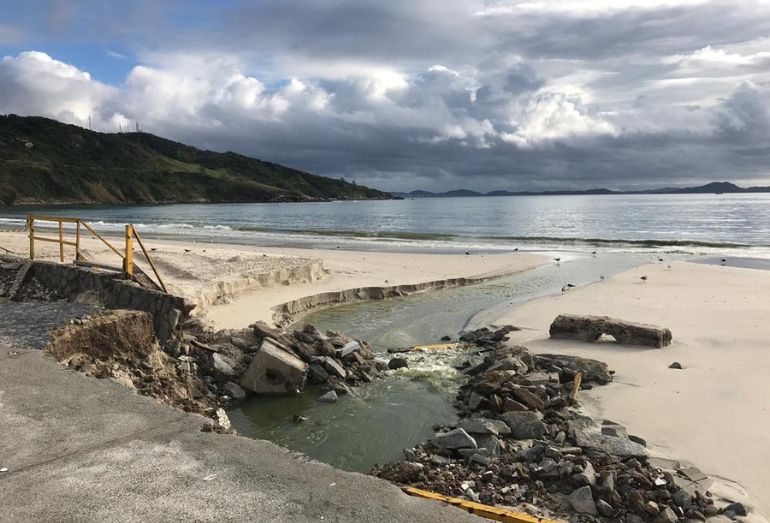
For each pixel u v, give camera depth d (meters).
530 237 39.88
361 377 10.16
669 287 18.59
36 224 50.25
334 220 72.38
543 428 7.35
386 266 23.00
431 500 3.72
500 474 6.11
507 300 17.64
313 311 16.11
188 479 3.84
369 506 3.59
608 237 42.69
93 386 5.50
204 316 12.89
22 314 8.86
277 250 28.09
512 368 9.59
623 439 6.77
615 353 11.23
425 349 12.14
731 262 25.86
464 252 29.22
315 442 7.61
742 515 5.33
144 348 8.59
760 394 8.45
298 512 3.49
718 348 11.27
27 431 4.51
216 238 38.03
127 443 4.34
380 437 7.75
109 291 10.53
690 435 7.18
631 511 5.34
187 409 7.41
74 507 3.48
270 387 9.38
